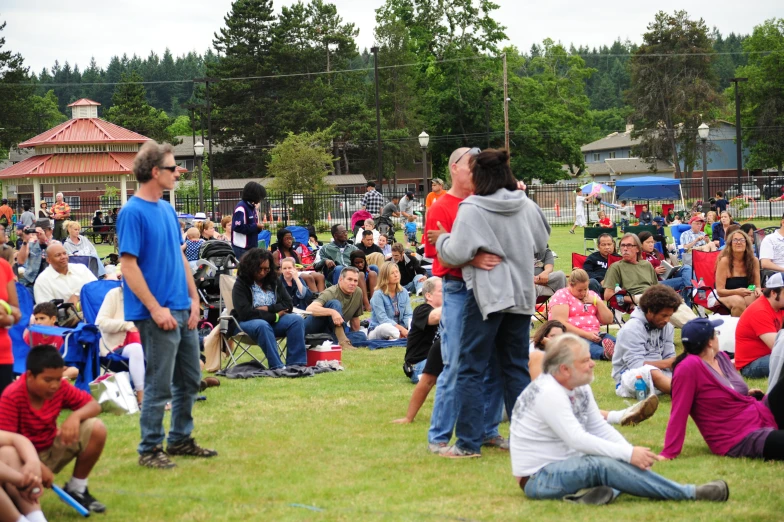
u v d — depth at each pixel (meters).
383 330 12.91
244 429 7.83
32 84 81.00
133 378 8.91
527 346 6.87
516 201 6.54
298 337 10.91
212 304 12.72
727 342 10.23
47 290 10.87
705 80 83.31
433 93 70.19
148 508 5.62
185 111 156.12
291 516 5.43
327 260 16.97
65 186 65.44
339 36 86.00
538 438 5.79
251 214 15.02
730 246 12.27
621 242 13.12
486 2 67.81
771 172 87.06
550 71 87.69
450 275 6.95
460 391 6.81
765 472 6.29
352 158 84.81
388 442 7.36
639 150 86.25
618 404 8.70
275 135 80.38
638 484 5.55
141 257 6.37
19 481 5.03
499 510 5.49
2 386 6.07
